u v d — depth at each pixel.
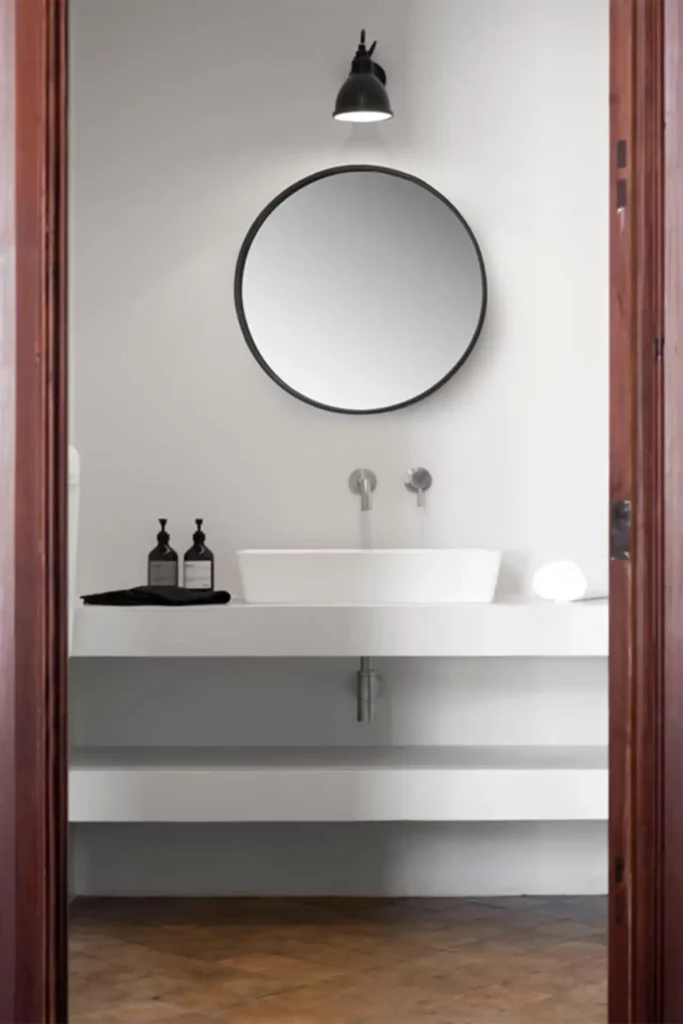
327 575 3.76
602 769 3.62
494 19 4.15
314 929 3.75
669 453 2.22
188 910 3.97
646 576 2.23
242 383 4.17
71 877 4.11
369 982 3.27
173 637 3.62
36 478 2.19
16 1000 2.19
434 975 3.33
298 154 4.16
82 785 3.61
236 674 4.13
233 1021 2.99
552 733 4.13
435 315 4.15
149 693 4.13
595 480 4.15
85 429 4.17
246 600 3.80
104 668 4.13
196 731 4.13
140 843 4.13
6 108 2.20
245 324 4.14
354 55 4.15
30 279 2.19
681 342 2.21
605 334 4.16
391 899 4.09
